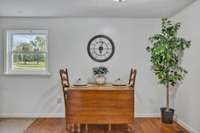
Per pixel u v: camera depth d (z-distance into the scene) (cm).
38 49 540
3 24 527
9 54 536
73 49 530
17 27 529
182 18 455
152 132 410
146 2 389
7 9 443
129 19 529
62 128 437
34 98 530
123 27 529
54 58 529
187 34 429
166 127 443
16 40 539
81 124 453
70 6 418
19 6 418
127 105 420
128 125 427
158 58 447
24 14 491
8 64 535
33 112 530
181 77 446
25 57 542
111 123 420
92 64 530
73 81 530
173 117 480
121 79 529
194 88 396
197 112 384
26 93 529
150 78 532
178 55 466
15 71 533
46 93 530
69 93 419
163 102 532
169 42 440
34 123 473
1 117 524
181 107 457
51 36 529
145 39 530
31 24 529
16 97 529
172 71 452
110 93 420
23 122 482
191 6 409
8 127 442
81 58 530
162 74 449
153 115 532
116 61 530
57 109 531
